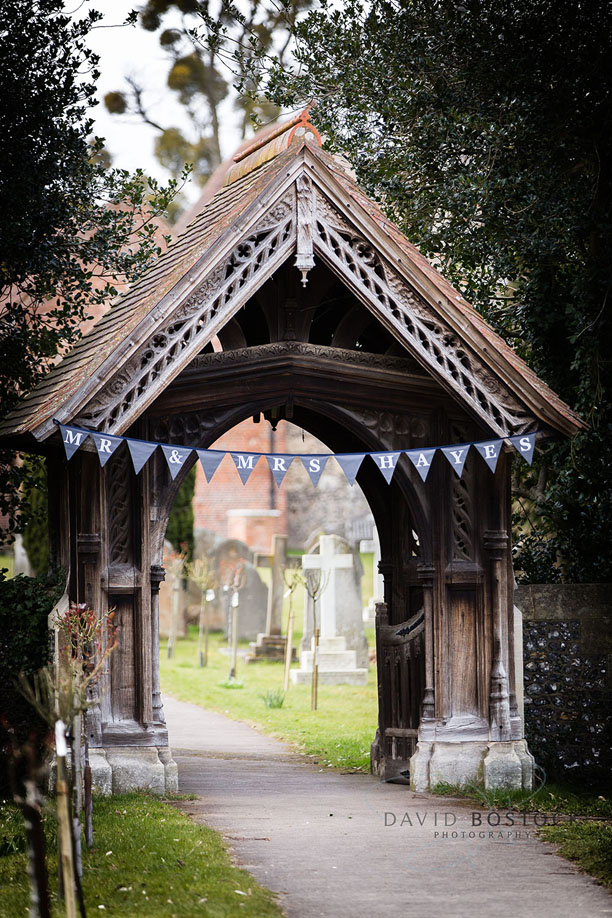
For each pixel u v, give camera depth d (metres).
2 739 11.06
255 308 12.88
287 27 20.31
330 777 13.00
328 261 10.88
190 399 11.15
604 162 13.58
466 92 14.59
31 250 14.16
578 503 14.06
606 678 12.77
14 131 13.71
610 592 12.85
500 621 11.66
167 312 10.23
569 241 13.70
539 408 11.03
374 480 13.41
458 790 11.31
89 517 10.79
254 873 7.85
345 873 7.88
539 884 7.69
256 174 11.91
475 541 11.81
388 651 12.75
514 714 11.64
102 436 9.91
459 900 7.25
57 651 10.08
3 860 8.38
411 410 11.84
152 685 10.98
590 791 12.13
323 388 11.50
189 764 14.50
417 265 10.98
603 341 13.48
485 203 14.09
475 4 14.03
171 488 11.16
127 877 7.54
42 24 13.89
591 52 13.46
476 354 11.08
